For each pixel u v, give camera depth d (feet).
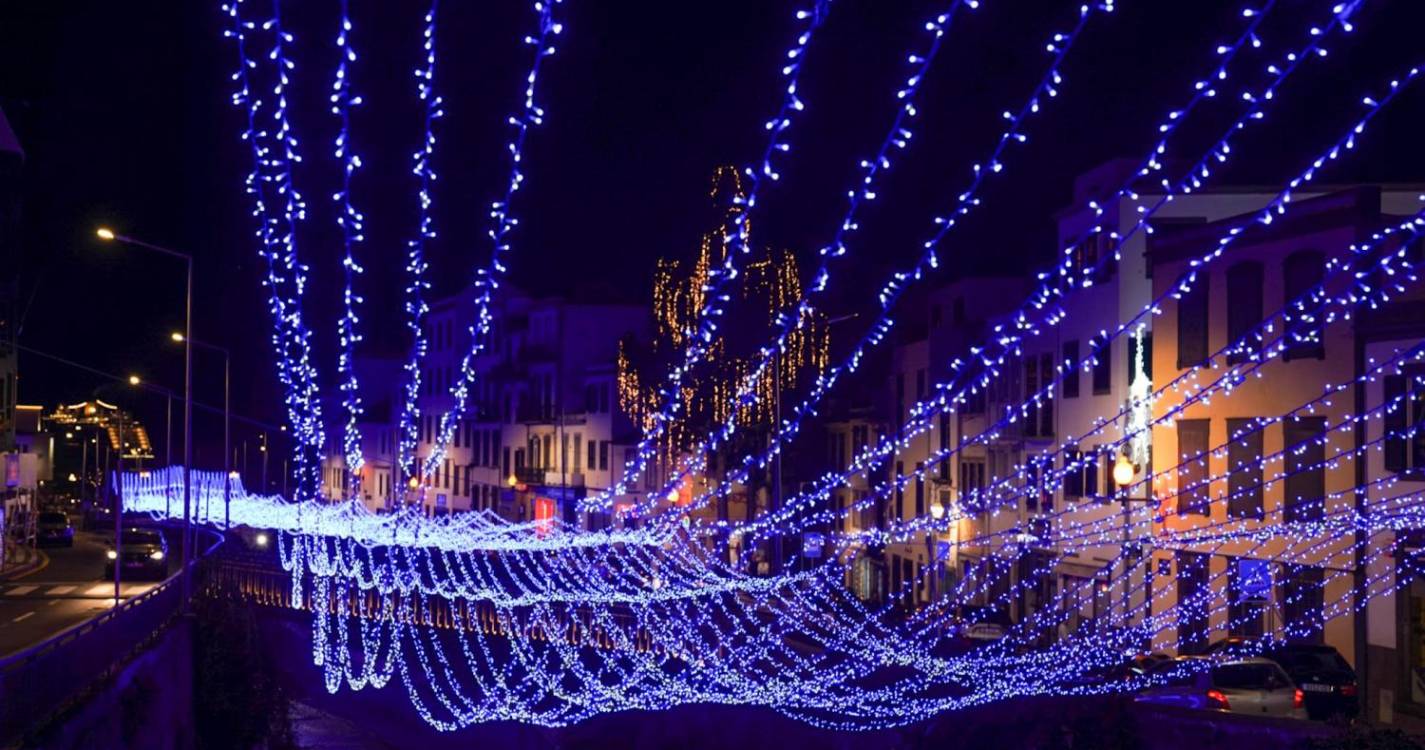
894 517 204.33
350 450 187.93
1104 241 148.36
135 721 78.79
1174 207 142.61
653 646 137.80
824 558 223.10
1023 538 137.69
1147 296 144.05
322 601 164.35
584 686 132.57
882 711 101.91
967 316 186.29
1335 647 110.63
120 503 144.66
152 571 183.62
